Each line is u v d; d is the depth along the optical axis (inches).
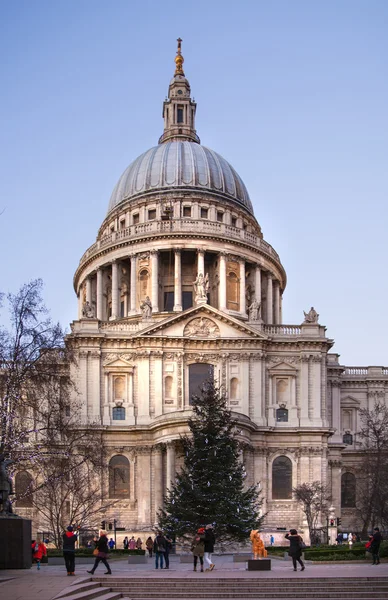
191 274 5108.3
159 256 5049.2
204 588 1727.4
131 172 5649.6
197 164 5511.8
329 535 3762.3
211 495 2952.8
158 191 5413.4
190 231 4963.1
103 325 4266.7
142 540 3690.9
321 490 3809.1
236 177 5708.7
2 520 1879.9
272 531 3735.2
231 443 3125.0
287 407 4200.3
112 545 3454.7
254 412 4141.2
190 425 3161.9
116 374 4175.7
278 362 4247.0
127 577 1802.4
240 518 2955.2
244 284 5073.8
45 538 3558.1
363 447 4694.9
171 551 3137.3
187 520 2952.8
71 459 3385.8
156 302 4894.2
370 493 4020.7
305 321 4303.6
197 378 4183.1
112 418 4111.7
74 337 4138.8
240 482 3068.4
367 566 2180.1
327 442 4200.3
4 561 1871.3
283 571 1990.7
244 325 4185.5
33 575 1788.9
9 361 2699.3
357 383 4869.6
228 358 4195.4
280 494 4092.0
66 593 1553.9
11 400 2691.9
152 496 3973.9
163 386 4141.2
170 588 1732.3
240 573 1932.8
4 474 1998.0
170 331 4195.4
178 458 3870.6
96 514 3900.1
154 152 5664.4
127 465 4052.7
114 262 5103.3
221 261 5009.8
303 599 1658.5
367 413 4242.1
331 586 1729.8
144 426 4035.4
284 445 4143.7
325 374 4274.1
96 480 3927.2
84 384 4116.6
